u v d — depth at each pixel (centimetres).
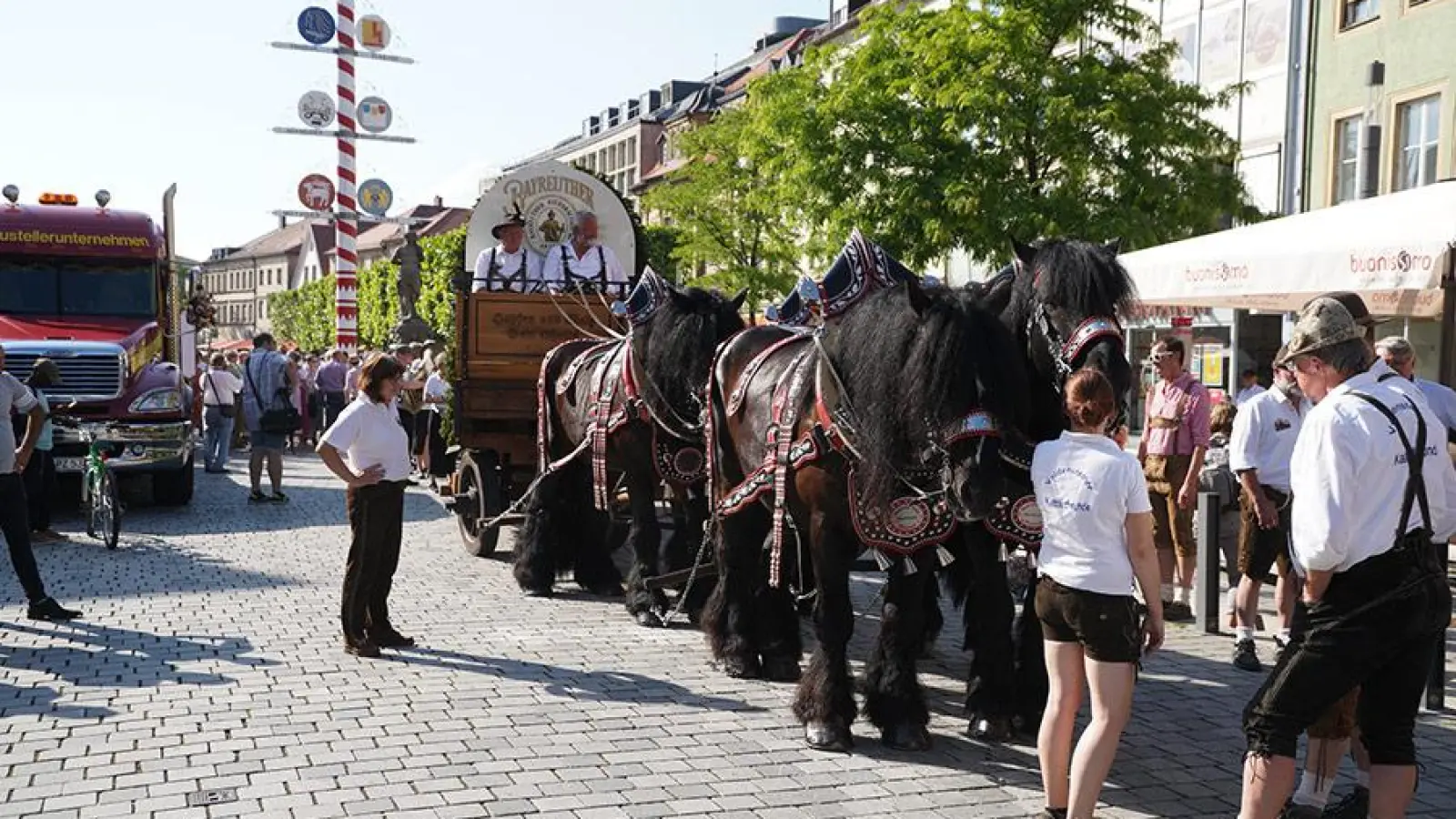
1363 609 373
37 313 1483
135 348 1416
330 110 2239
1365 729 398
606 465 782
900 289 496
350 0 2219
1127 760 522
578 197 1059
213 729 552
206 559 1031
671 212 3173
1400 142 1830
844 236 1717
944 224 1623
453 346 984
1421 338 1484
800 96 1777
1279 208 2055
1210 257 857
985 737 535
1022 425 473
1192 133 1631
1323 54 1967
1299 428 665
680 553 796
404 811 454
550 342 986
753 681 640
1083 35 1684
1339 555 367
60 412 1312
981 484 443
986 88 1596
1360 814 451
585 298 985
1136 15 1691
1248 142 2123
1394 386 387
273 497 1466
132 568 984
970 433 445
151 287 1528
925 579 523
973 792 478
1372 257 725
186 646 711
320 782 484
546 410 891
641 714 578
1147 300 927
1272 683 389
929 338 454
